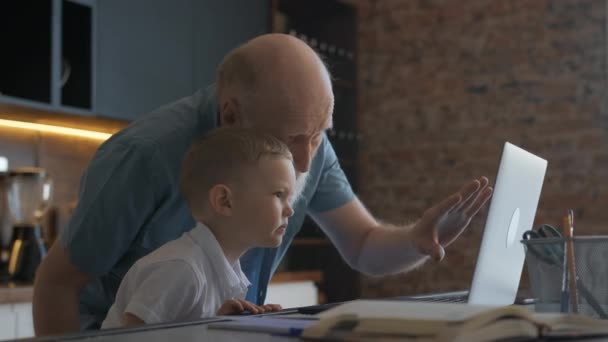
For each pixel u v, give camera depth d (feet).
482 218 16.83
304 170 5.40
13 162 12.46
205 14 13.92
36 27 11.52
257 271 6.19
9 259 11.04
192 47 13.62
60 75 11.55
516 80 16.93
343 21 17.70
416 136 17.90
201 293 4.54
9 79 11.62
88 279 5.42
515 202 5.11
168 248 4.64
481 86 17.30
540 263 4.44
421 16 18.04
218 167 4.74
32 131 12.73
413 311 2.93
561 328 3.12
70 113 11.60
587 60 16.26
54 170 13.01
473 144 17.31
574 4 16.44
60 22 11.50
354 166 17.67
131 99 12.53
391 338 2.73
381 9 18.45
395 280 17.70
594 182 16.02
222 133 4.86
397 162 18.08
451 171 17.51
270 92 5.27
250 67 5.35
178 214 5.65
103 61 12.16
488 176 17.10
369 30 18.53
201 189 4.81
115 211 5.27
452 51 17.63
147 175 5.37
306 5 16.98
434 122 17.75
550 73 16.61
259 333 3.27
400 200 17.99
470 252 16.93
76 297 5.44
